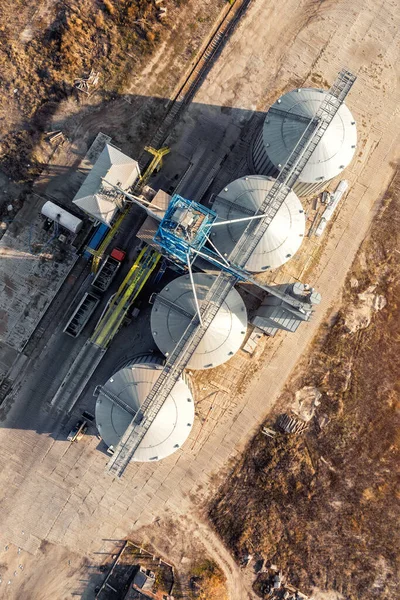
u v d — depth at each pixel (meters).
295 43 39.59
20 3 39.03
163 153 37.28
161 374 32.53
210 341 33.66
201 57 39.53
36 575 39.75
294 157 32.06
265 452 39.75
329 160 32.75
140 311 39.19
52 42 38.62
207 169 39.19
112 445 33.62
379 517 39.78
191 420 34.28
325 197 39.25
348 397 39.81
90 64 39.00
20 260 39.16
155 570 39.72
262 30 39.44
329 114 31.83
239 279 33.28
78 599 39.66
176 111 39.41
